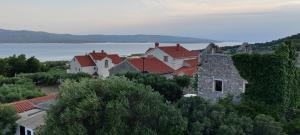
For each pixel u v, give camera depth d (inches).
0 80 2294.5
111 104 721.0
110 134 682.8
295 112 1107.3
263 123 808.9
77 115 717.3
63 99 779.4
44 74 2539.4
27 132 1074.1
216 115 808.3
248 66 1100.5
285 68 1054.4
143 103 746.8
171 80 1681.8
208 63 1237.1
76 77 2422.5
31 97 1772.9
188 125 787.4
